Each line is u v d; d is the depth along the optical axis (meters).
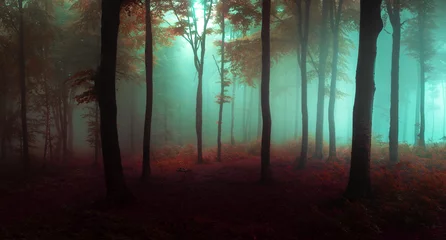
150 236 6.54
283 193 11.14
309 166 15.88
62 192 13.16
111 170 9.99
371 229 7.12
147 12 15.04
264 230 7.39
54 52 21.72
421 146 21.12
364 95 9.51
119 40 20.14
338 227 7.28
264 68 13.05
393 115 16.52
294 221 8.15
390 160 16.41
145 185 13.62
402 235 7.00
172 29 19.64
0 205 10.95
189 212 9.19
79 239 5.97
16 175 17.12
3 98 21.59
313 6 20.69
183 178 14.86
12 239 5.93
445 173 11.28
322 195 10.48
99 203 9.92
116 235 6.35
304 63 16.09
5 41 18.88
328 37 19.64
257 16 19.78
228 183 13.34
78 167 19.97
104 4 9.80
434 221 7.57
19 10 17.45
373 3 9.41
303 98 15.88
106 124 9.92
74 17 22.08
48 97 20.64
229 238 6.93
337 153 19.47
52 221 7.52
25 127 17.80
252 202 10.18
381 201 8.73
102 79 9.78
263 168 12.98
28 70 19.59
